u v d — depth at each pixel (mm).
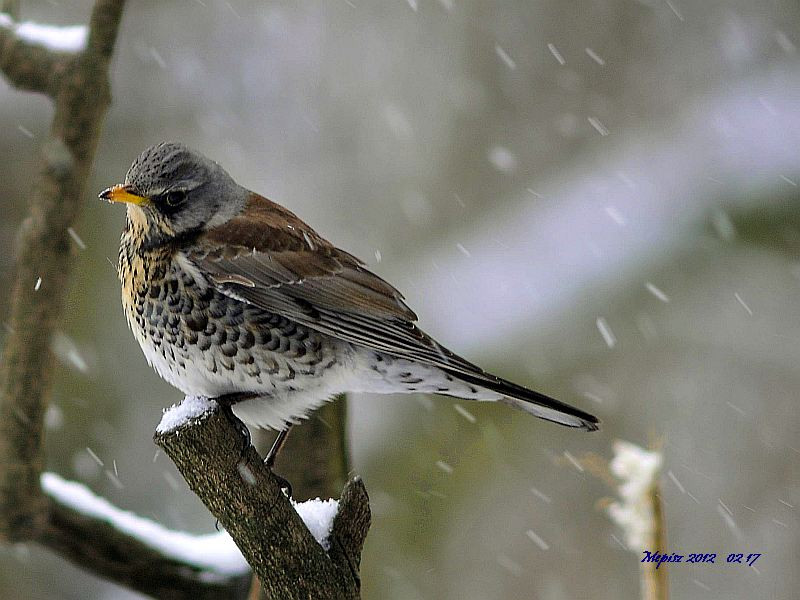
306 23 17781
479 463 14156
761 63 16047
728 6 16109
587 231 15141
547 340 14367
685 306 14062
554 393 14000
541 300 14672
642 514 4812
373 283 6789
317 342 6586
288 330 6531
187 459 5000
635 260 14641
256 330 6477
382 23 17391
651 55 16297
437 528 13922
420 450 14383
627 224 15008
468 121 16672
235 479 4973
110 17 7230
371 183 17047
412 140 16891
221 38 17812
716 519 12773
